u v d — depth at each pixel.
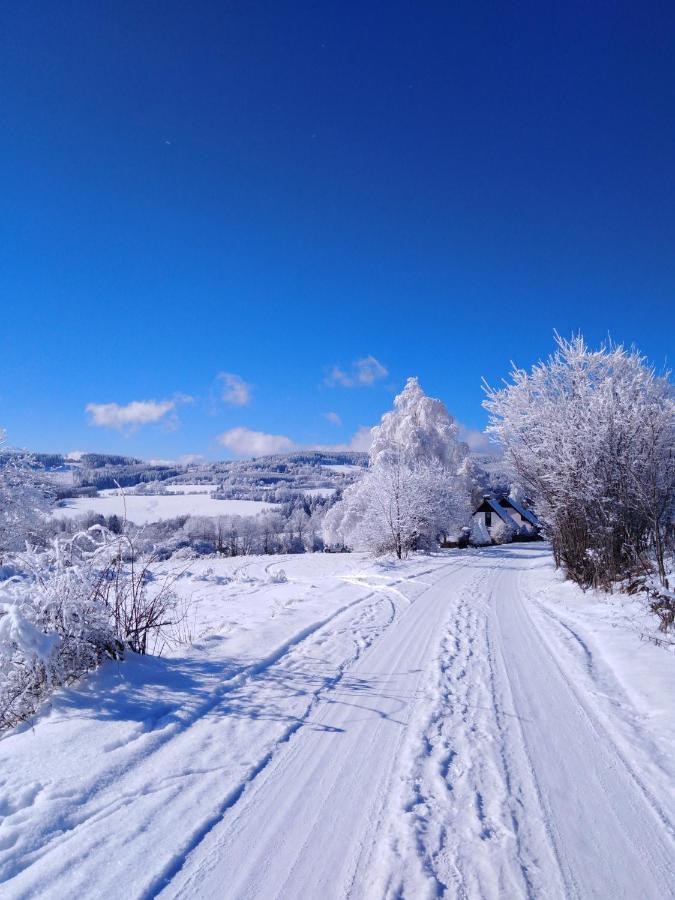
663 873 2.95
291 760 4.15
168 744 4.31
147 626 6.76
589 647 8.14
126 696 5.15
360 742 4.51
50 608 5.35
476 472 46.78
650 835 3.30
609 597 12.34
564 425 14.74
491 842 3.18
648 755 4.36
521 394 16.45
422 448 42.25
